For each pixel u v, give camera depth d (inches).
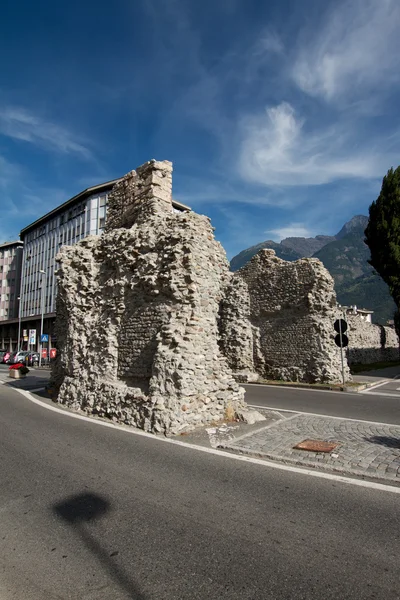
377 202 1085.8
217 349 414.6
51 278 2429.9
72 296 540.1
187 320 384.5
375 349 1603.1
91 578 133.4
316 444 295.6
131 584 129.6
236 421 382.0
